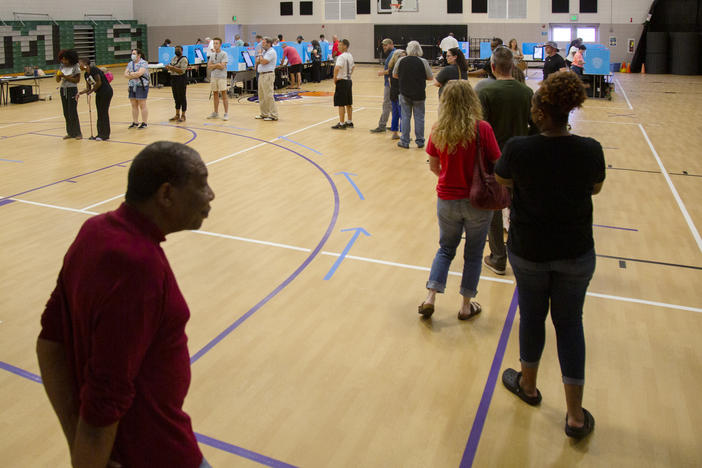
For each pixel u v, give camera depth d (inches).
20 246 191.8
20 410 109.0
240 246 192.7
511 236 99.0
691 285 163.6
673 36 869.2
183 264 177.6
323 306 151.6
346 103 413.7
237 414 108.2
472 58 977.5
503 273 173.9
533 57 916.6
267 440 101.0
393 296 157.8
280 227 211.3
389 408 110.3
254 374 121.2
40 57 860.6
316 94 643.5
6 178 277.9
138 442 51.6
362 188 263.7
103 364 46.3
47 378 53.2
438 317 146.4
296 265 177.6
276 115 460.1
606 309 149.9
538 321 103.8
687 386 116.9
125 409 47.6
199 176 54.7
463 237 206.1
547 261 94.0
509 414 108.6
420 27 1019.9
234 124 438.6
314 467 94.7
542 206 92.0
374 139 379.2
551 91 88.9
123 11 1028.5
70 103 370.6
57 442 100.6
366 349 131.2
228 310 148.9
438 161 136.7
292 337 136.1
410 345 133.1
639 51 911.0
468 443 100.7
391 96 370.9
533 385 110.1
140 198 52.2
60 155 329.1
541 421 106.4
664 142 366.9
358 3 1045.2
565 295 96.4
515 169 93.2
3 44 800.3
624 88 693.3
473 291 142.4
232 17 1064.8
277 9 1096.2
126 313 46.7
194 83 753.6
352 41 1067.3
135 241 49.6
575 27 946.1
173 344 52.4
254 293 158.7
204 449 98.3
